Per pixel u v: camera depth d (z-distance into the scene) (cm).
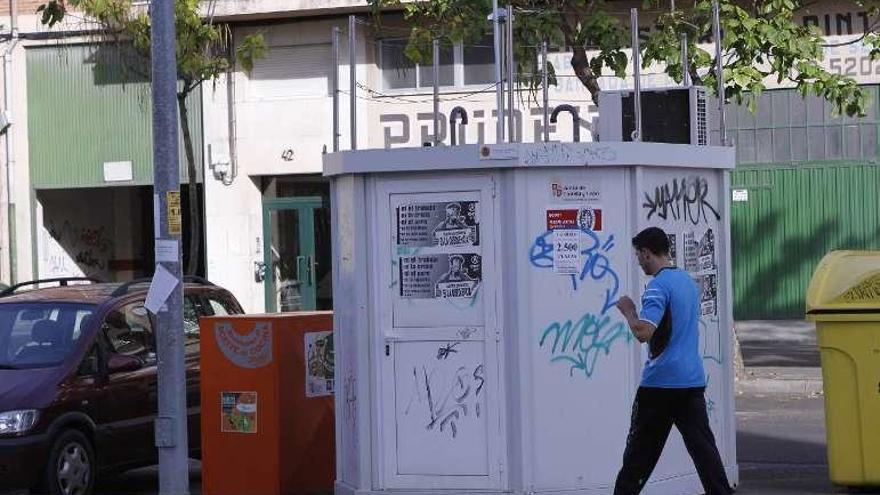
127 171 2667
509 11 1067
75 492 1170
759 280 2473
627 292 1016
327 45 2562
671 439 1045
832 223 2428
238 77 2598
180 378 1143
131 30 2177
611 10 2273
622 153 1003
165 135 1152
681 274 927
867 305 1057
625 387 1015
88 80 2673
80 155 2689
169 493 1135
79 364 1202
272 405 1138
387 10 2389
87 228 2828
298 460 1155
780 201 2455
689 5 2220
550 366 994
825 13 2347
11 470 1130
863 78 2352
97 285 1377
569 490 996
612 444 1010
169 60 1157
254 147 2603
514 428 990
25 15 2675
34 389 1159
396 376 1020
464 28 1819
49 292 1320
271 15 2519
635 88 1086
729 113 2469
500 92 1051
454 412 1006
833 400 1074
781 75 1750
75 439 1175
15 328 1252
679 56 1675
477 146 985
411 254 1015
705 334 1073
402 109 2517
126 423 1228
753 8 1844
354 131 1104
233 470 1151
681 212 1059
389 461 1020
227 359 1154
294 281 2641
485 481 999
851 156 2411
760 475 1217
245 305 2630
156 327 1198
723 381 1098
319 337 1178
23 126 2706
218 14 2498
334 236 1067
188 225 2648
